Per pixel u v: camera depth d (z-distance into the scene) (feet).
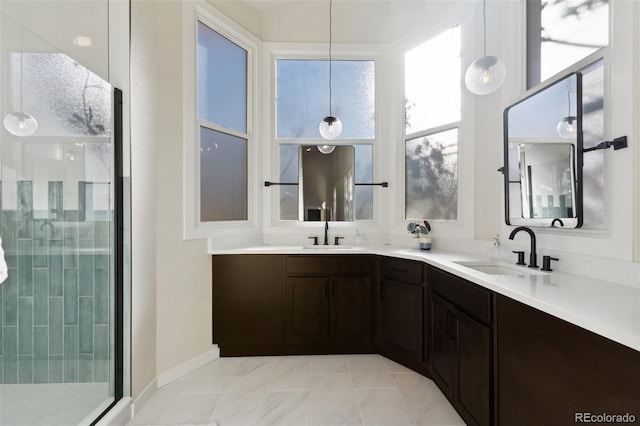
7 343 5.24
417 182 8.96
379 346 7.68
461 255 6.90
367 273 7.72
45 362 5.31
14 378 5.26
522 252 5.61
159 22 6.47
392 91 9.27
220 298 7.55
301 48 9.27
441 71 8.38
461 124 7.75
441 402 5.62
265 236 9.29
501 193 6.70
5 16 4.93
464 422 5.03
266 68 9.29
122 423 5.09
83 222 5.35
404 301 6.95
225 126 8.48
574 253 4.73
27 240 5.24
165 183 6.48
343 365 7.12
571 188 4.76
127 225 5.48
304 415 5.28
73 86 5.28
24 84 5.09
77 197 5.35
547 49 5.63
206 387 6.20
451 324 5.35
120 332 5.38
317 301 7.66
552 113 5.16
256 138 9.16
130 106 5.56
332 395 5.88
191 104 7.11
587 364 2.72
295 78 9.49
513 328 3.77
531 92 5.78
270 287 7.63
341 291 7.68
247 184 9.11
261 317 7.61
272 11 9.29
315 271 7.68
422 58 8.79
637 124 3.82
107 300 5.35
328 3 9.29
